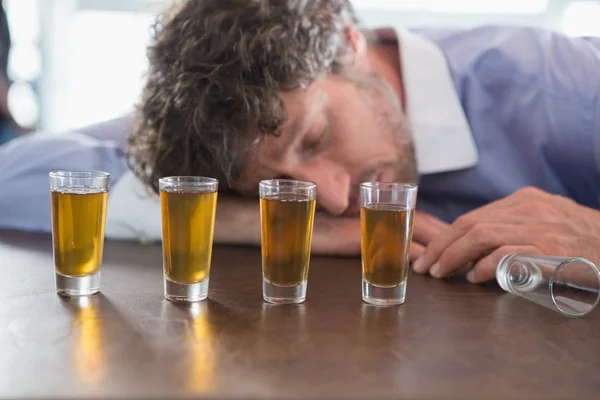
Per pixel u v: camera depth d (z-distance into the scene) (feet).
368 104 4.94
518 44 5.41
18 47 10.08
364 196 3.41
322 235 4.58
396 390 2.37
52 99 10.34
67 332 2.86
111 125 5.82
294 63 4.47
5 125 8.47
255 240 4.71
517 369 2.60
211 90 4.33
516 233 3.84
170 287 3.38
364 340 2.87
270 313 3.21
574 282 3.34
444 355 2.72
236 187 4.70
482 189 5.28
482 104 5.30
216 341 2.80
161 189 3.34
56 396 2.24
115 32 10.24
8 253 4.32
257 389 2.34
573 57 5.40
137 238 4.82
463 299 3.55
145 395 2.26
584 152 5.31
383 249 3.37
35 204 5.12
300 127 4.63
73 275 3.40
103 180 3.43
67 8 10.18
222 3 4.44
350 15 5.07
